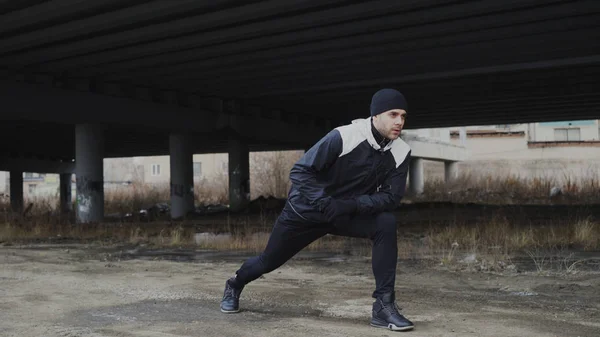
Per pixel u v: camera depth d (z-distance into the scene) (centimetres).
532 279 738
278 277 792
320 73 2089
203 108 2630
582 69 2055
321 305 579
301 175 446
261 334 451
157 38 1622
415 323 488
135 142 3706
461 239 1193
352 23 1554
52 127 2823
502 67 2016
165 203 4034
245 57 1856
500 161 5103
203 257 1099
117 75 2122
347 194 462
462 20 1534
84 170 2309
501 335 446
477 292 658
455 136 5012
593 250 1045
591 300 602
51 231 1716
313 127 3291
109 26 1515
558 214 2002
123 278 795
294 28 1545
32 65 1953
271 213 2614
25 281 767
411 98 2619
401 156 456
